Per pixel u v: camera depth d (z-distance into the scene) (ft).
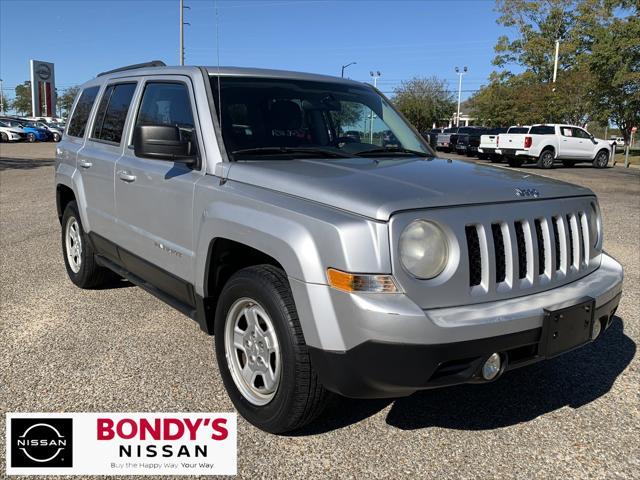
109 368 12.37
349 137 13.29
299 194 9.31
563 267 10.20
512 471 9.16
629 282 20.01
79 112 18.21
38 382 11.69
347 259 8.17
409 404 11.19
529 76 146.30
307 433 10.07
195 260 11.26
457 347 8.22
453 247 8.60
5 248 23.31
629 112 111.55
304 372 8.95
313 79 13.85
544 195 9.95
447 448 9.73
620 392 11.85
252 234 9.55
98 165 15.30
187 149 11.51
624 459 9.54
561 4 144.36
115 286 18.25
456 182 9.59
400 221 8.24
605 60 106.63
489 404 11.27
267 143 11.78
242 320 10.53
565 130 80.18
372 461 9.32
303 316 8.68
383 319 7.98
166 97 13.10
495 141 82.43
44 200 37.06
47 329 14.53
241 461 9.28
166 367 12.47
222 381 11.62
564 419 10.77
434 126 223.51
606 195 46.75
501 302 9.07
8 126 133.69
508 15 152.05
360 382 8.43
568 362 13.29
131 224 13.80
